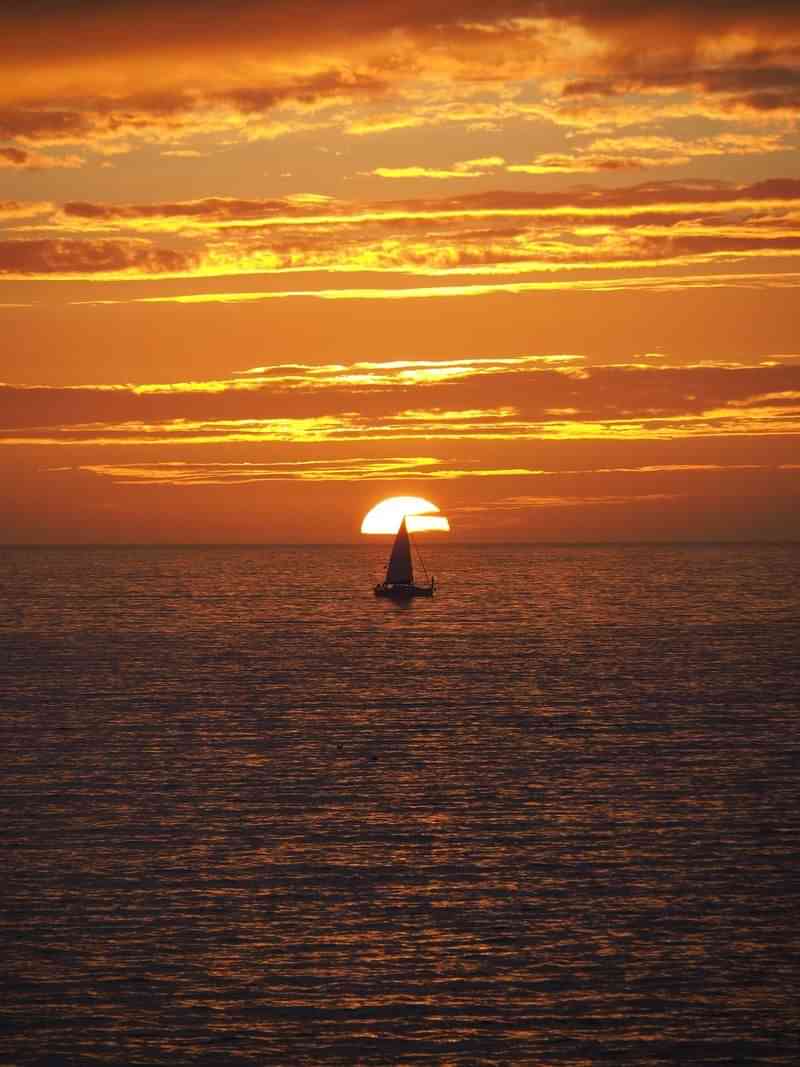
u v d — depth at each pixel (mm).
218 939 112938
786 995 102125
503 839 143500
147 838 143875
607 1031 96875
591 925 116062
